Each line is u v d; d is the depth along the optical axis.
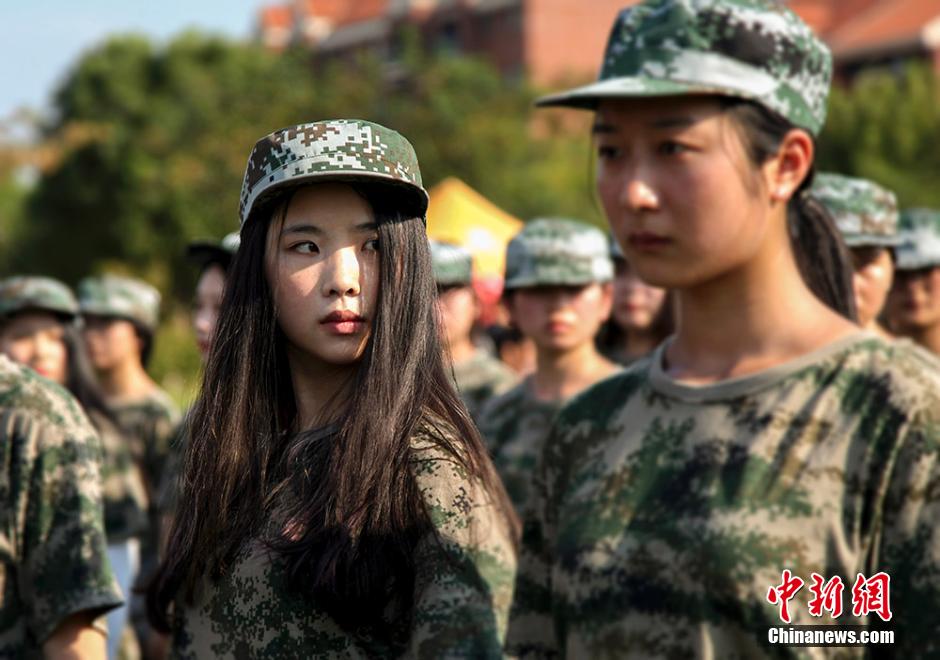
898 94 40.16
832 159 39.75
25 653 4.37
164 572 3.52
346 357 3.35
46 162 47.53
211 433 3.44
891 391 3.07
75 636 4.37
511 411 7.41
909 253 7.04
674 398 3.35
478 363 8.17
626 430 3.43
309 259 3.35
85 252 45.75
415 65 40.94
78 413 4.54
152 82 56.59
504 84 45.34
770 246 3.28
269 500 3.33
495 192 38.16
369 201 3.36
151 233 39.09
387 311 3.33
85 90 56.88
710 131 3.20
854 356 3.17
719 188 3.20
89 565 4.34
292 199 3.36
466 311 7.68
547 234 7.28
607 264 7.41
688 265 3.25
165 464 8.24
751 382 3.23
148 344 8.88
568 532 3.42
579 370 7.34
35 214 48.38
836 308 3.81
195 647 3.38
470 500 3.28
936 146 39.09
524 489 7.12
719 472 3.19
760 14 3.24
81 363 8.00
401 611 3.20
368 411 3.27
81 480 4.41
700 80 3.21
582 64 70.44
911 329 7.16
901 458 3.01
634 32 3.32
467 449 3.34
